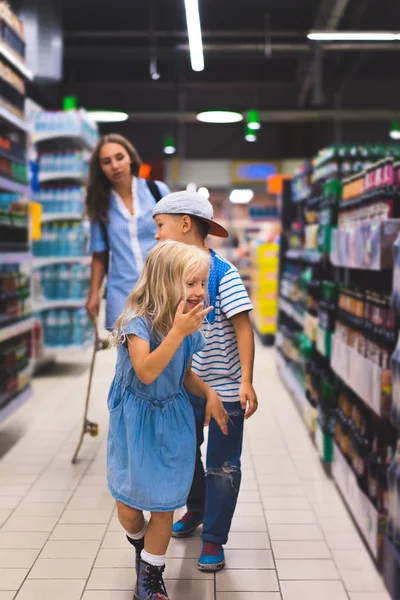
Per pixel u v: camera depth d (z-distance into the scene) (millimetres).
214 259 2621
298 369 5820
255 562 2801
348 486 3312
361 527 3006
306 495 3617
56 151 7418
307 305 5164
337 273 4379
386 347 2680
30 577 2639
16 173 4539
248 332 2557
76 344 7102
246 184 18188
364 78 15367
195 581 2619
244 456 4332
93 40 13961
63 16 12727
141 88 16891
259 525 3205
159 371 2025
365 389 2906
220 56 13242
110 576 2646
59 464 4113
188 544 2955
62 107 15430
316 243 4812
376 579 2660
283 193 7656
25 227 4840
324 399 4051
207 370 2637
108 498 3529
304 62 13938
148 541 2250
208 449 2709
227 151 17984
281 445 4582
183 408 2266
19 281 4645
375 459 2863
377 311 2834
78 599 2467
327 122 16703
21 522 3203
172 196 2561
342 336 3621
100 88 16875
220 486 2674
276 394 6270
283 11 12445
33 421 5180
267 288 9453
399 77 15273
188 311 2127
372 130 16234
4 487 3699
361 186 3428
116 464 2248
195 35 5508
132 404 2197
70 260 6984
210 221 2578
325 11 10555
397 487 2299
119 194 3770
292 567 2760
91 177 3760
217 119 11242
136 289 2168
